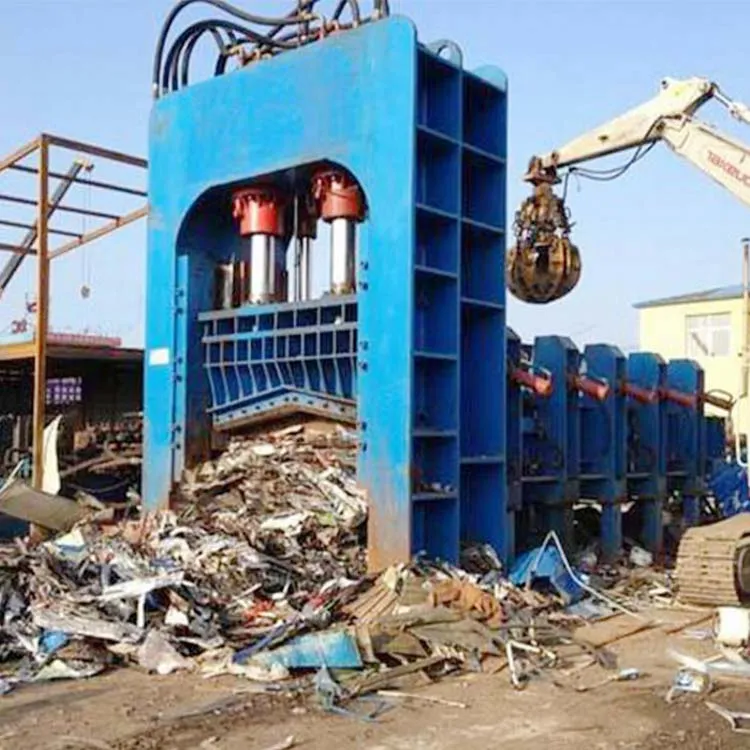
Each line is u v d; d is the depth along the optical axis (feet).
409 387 30.27
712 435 53.06
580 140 43.91
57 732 19.75
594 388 41.32
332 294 33.96
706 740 19.88
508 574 33.88
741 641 27.86
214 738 19.45
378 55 31.53
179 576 27.37
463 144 33.06
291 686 22.93
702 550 33.78
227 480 34.78
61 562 28.71
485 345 34.81
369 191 31.53
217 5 37.17
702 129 41.45
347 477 32.63
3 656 24.70
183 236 37.06
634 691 23.38
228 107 35.70
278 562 29.78
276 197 36.27
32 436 44.68
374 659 24.20
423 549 31.40
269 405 35.60
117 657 24.88
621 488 43.57
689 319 126.00
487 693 22.90
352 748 19.03
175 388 36.94
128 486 43.65
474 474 34.63
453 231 32.40
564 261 42.50
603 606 33.22
